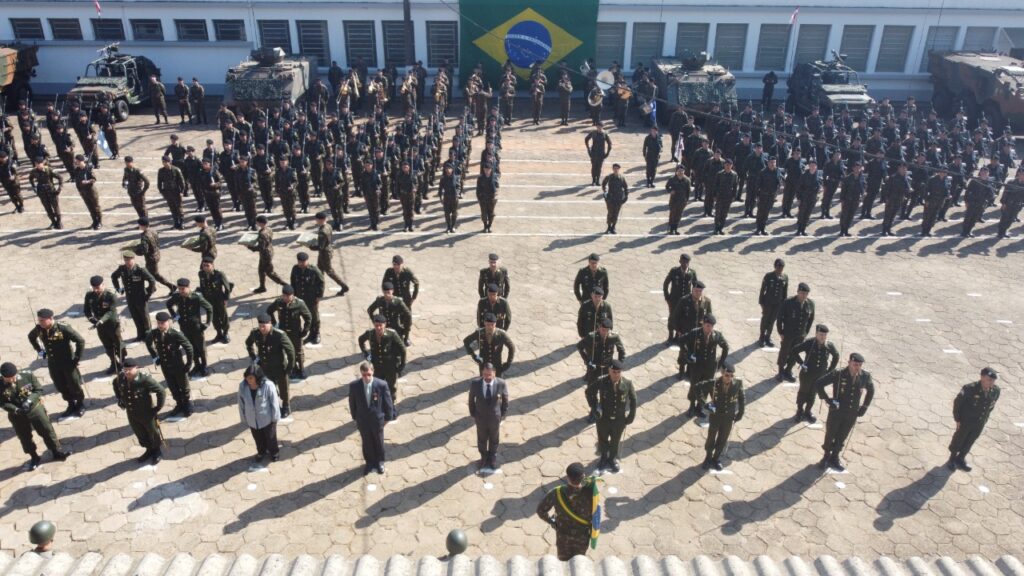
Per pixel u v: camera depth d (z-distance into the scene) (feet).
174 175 56.08
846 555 27.99
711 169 62.23
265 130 72.59
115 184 68.28
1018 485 32.12
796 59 107.96
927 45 107.76
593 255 39.86
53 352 33.09
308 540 27.94
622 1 101.71
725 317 46.65
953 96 102.01
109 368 38.70
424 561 20.34
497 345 34.55
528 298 48.49
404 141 70.69
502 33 101.30
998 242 60.49
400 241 57.47
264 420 30.71
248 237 45.93
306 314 37.37
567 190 70.44
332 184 57.06
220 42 101.40
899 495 31.32
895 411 37.37
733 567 20.66
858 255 57.00
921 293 50.67
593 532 23.08
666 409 37.04
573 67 103.60
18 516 28.66
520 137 88.33
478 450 32.42
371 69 104.88
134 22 101.30
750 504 30.58
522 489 31.07
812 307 38.19
